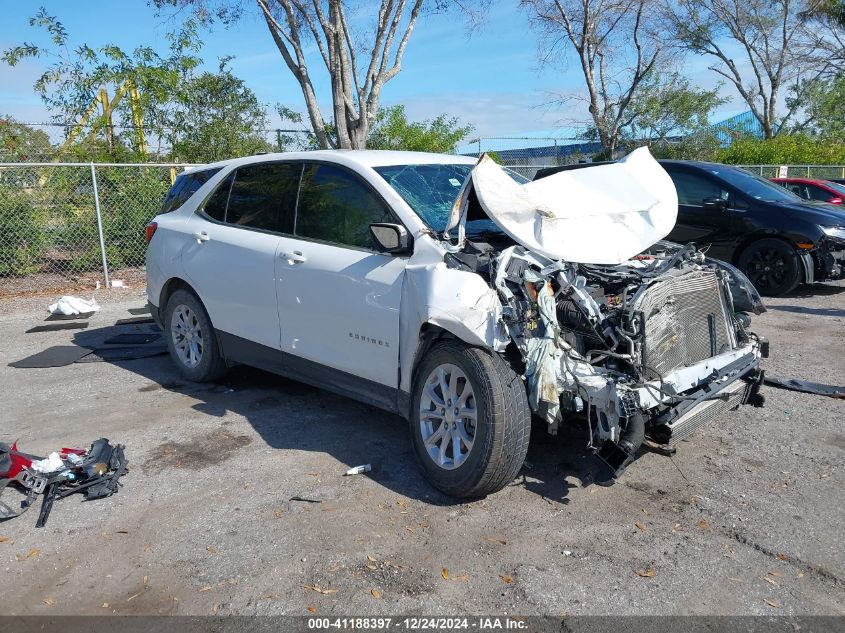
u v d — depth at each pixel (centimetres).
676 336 384
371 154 491
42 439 480
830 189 1569
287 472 427
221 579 321
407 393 415
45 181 1085
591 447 351
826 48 3191
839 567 327
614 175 469
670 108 2509
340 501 391
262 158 542
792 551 339
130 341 741
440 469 390
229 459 446
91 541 353
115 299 975
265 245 505
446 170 493
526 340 359
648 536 353
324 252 462
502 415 360
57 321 850
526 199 395
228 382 604
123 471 425
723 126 3173
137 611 299
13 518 374
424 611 298
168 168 1189
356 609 300
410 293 401
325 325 460
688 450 454
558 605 301
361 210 454
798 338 743
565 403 358
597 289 385
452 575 322
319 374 477
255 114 1443
